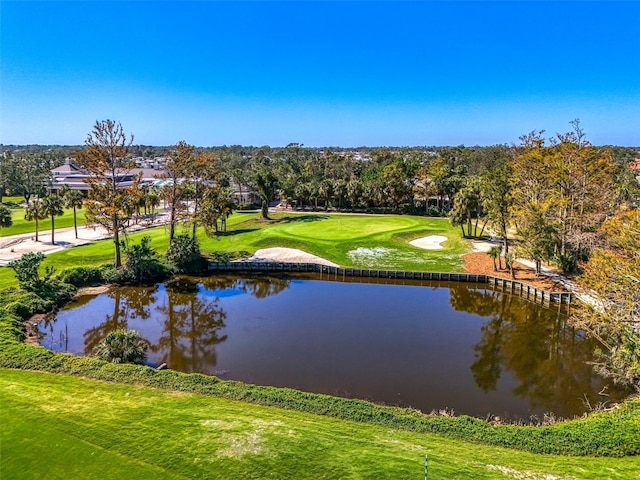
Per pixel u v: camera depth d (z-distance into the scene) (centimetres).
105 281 4625
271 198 8869
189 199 6488
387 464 1642
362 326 3531
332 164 13938
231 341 3206
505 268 4988
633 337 2322
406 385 2583
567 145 5225
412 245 6119
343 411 2098
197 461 1656
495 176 5325
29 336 3191
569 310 3906
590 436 1898
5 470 1602
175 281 4803
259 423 1934
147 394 2203
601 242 4281
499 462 1703
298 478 1570
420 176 10312
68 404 2075
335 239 6281
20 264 3906
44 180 12738
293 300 4222
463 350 3091
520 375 2733
